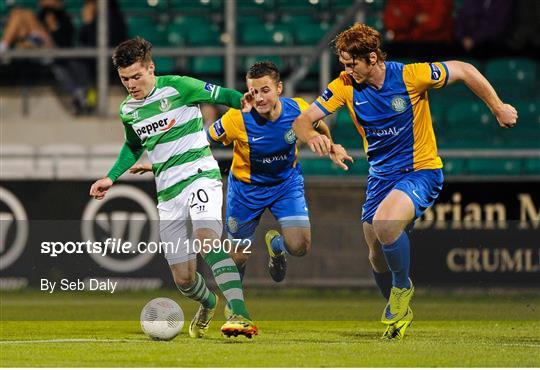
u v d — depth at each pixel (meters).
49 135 53.12
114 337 26.88
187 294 26.03
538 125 52.72
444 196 44.25
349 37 25.03
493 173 49.72
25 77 57.09
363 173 48.97
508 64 54.59
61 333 28.39
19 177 45.69
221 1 58.06
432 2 53.31
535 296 43.00
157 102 24.95
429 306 38.62
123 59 24.45
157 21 58.09
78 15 58.62
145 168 26.48
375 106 25.70
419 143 26.06
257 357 21.72
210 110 46.91
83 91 54.75
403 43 53.91
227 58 50.66
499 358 21.91
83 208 45.28
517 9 53.97
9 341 25.53
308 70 54.00
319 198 45.41
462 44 53.84
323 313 35.50
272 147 28.14
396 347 23.70
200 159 25.19
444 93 53.66
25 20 55.12
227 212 29.52
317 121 25.92
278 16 57.72
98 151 50.66
